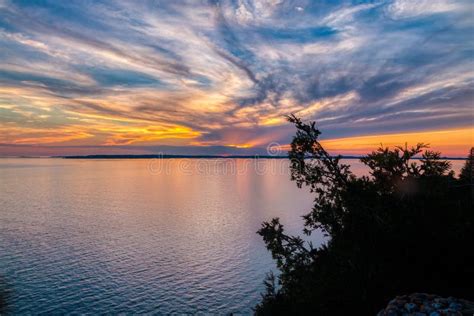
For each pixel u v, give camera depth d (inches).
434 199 394.6
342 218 445.7
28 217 5585.6
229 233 4623.5
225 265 3351.4
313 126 477.4
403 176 416.5
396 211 394.3
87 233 4557.1
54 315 2261.3
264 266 3316.9
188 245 4040.4
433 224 374.6
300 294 448.5
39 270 3107.8
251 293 2714.1
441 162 408.2
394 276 351.9
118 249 3838.6
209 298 2620.6
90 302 2492.6
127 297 2605.8
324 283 401.4
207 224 5196.9
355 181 448.8
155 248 3900.1
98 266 3267.7
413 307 236.4
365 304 354.0
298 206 7057.1
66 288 2726.4
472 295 326.6
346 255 394.0
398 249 376.2
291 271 484.7
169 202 7731.3
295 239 494.0
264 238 502.0
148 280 2952.8
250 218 5659.5
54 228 4803.2
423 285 343.0
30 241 4079.7
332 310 381.7
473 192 420.2
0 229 4667.8
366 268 362.0
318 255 465.1
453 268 352.5
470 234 361.4
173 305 2493.8
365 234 405.7
